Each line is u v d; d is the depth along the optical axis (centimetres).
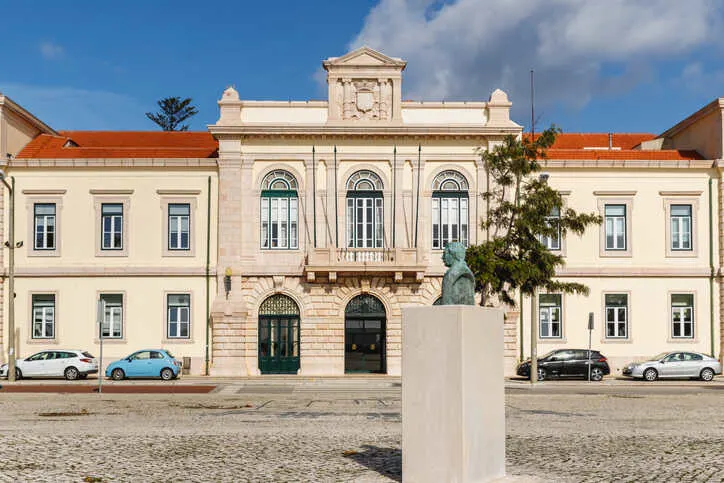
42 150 4538
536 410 2584
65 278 4341
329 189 4344
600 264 4419
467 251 3678
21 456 1650
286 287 4309
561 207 3706
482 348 1365
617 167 4428
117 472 1485
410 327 1341
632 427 2134
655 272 4416
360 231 4366
